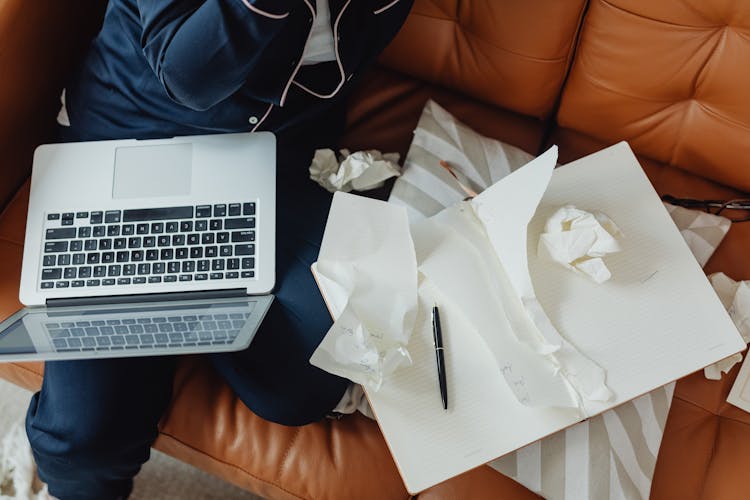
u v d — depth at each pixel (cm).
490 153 114
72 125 107
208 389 111
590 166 96
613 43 104
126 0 95
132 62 99
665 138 116
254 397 104
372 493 105
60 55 109
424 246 92
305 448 107
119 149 103
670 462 104
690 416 107
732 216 116
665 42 101
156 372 105
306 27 89
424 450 85
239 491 142
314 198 111
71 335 86
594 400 85
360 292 89
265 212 100
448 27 113
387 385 87
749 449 105
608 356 87
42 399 102
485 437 85
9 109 103
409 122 123
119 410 100
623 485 97
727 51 100
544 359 87
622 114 114
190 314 91
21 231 108
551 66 110
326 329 103
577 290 90
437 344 88
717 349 88
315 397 103
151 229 99
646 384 86
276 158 111
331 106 113
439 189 110
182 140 103
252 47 81
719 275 109
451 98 124
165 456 142
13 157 108
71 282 97
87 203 100
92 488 109
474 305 88
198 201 100
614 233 90
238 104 97
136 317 91
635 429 100
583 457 98
